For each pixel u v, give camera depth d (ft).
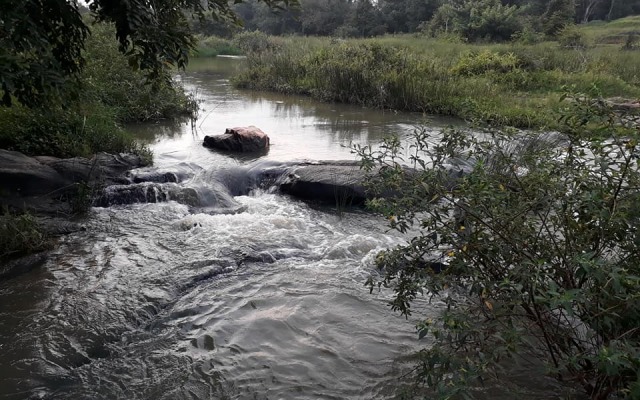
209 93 57.62
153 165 27.40
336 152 31.65
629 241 9.09
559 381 10.31
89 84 31.81
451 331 8.30
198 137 35.70
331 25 165.17
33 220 18.26
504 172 11.70
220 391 10.64
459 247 9.80
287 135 36.73
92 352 11.91
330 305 13.94
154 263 16.46
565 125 10.29
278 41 106.42
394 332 12.69
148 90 40.98
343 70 54.08
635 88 51.26
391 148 11.75
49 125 26.23
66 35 18.63
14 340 12.19
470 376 7.86
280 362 11.54
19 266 16.16
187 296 14.47
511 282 8.20
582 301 7.41
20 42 14.12
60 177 22.43
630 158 9.15
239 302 14.17
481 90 49.01
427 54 70.13
